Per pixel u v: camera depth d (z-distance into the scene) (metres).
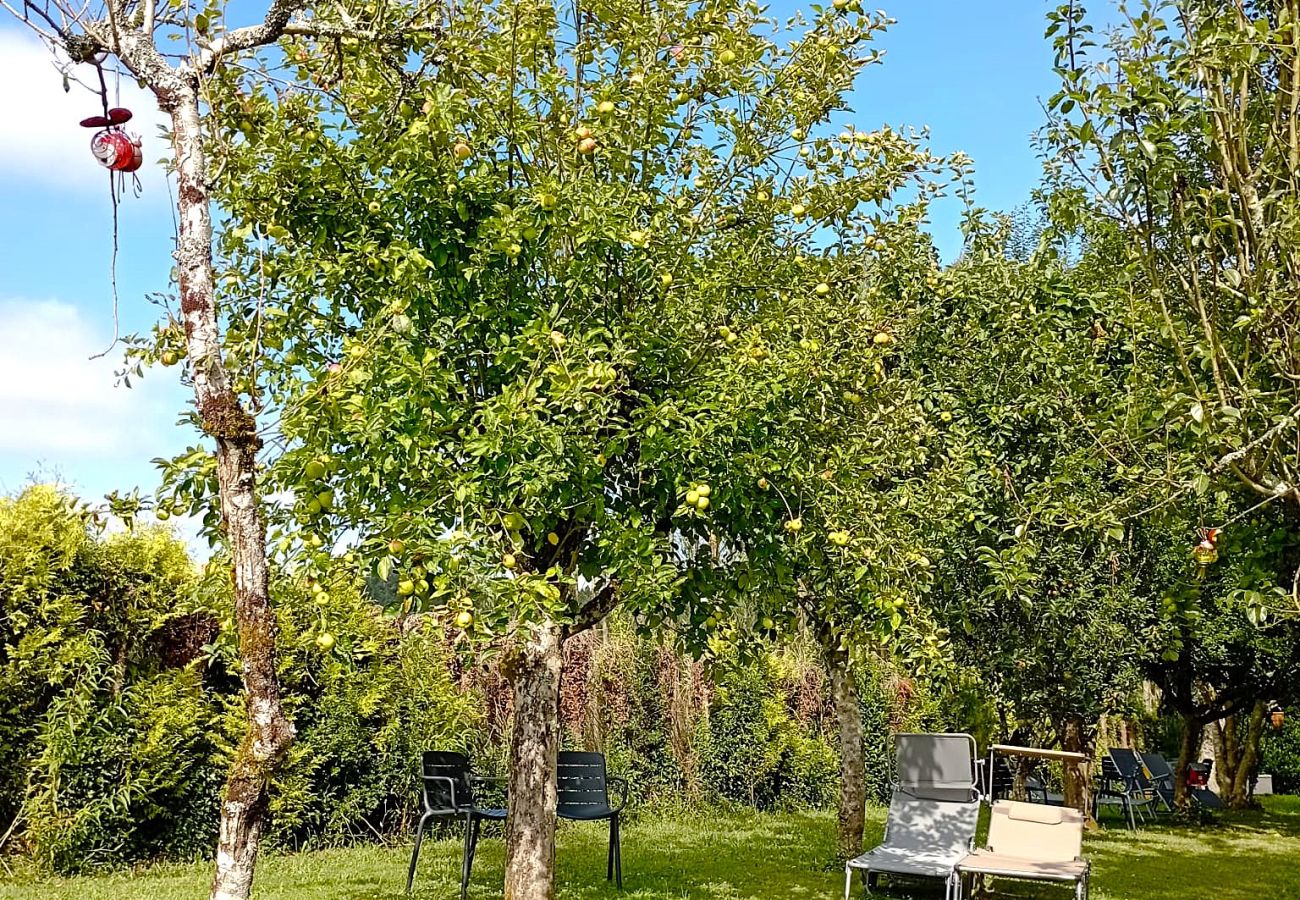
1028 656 9.27
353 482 4.93
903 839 8.47
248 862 3.00
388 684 10.66
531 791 6.07
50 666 8.70
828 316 6.00
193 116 3.38
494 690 11.98
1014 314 7.99
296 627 9.81
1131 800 14.32
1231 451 4.57
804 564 5.84
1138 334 5.70
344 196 5.36
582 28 5.89
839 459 5.68
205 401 3.18
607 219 4.94
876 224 6.27
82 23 3.46
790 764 14.16
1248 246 4.55
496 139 5.57
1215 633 10.38
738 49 5.68
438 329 5.05
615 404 5.02
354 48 4.52
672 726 13.33
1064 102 4.73
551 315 4.81
